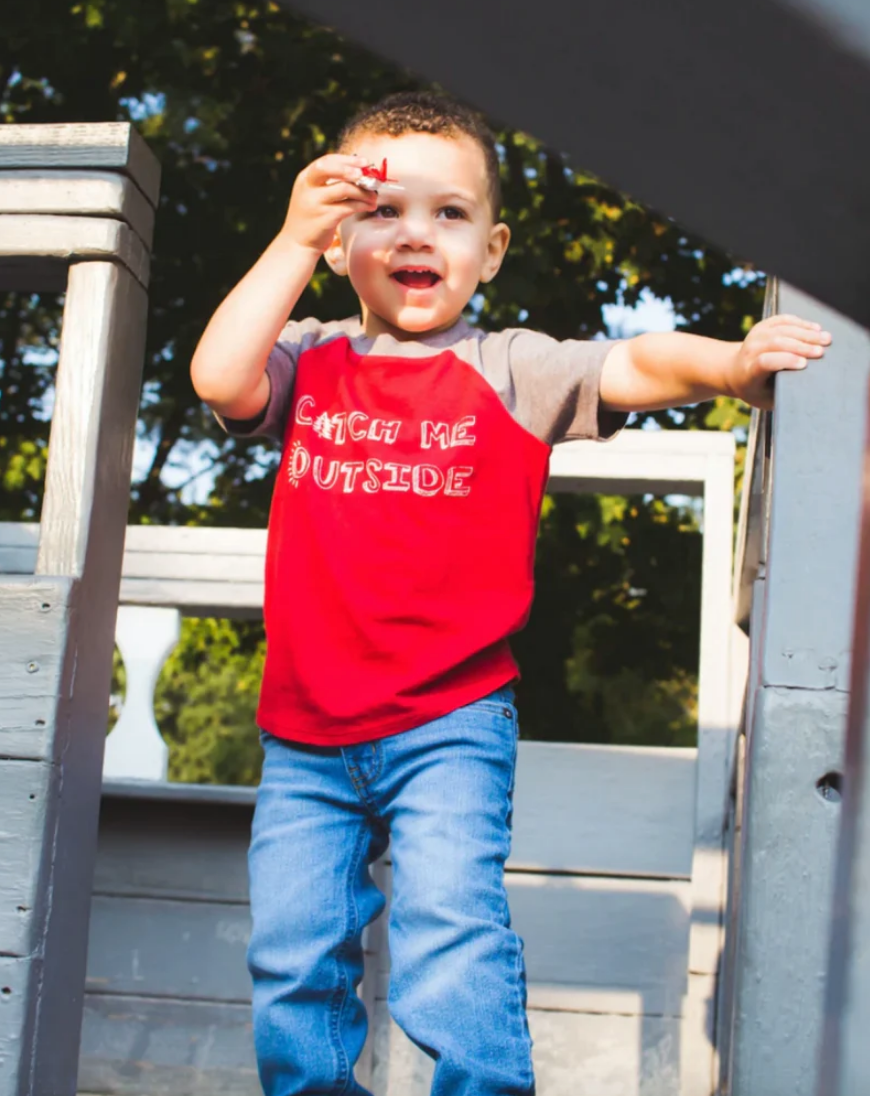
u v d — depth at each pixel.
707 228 0.45
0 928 1.41
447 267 1.77
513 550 1.64
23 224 1.59
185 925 2.58
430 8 0.37
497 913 1.50
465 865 1.50
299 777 1.63
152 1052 2.54
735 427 6.59
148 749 2.85
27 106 7.04
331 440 1.71
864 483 0.42
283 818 1.62
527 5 0.37
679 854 2.62
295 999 1.57
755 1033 1.03
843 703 1.07
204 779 12.30
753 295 6.99
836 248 0.44
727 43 0.37
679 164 0.42
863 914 0.40
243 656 8.88
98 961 2.58
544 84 0.40
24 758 1.44
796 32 0.36
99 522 1.56
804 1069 1.03
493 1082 1.42
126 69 6.95
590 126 0.41
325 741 1.60
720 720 2.64
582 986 2.57
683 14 0.37
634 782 2.65
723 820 2.58
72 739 1.48
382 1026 2.47
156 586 2.90
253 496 7.50
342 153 1.86
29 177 1.60
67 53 6.71
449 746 1.56
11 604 1.47
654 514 6.75
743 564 2.15
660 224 6.83
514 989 1.48
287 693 1.65
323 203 1.62
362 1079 2.42
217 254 6.97
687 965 2.56
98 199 1.58
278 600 1.68
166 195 6.95
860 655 0.40
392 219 1.78
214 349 1.64
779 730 1.07
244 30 6.85
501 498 1.65
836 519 1.09
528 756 2.68
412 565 1.61
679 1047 2.53
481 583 1.62
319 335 1.85
